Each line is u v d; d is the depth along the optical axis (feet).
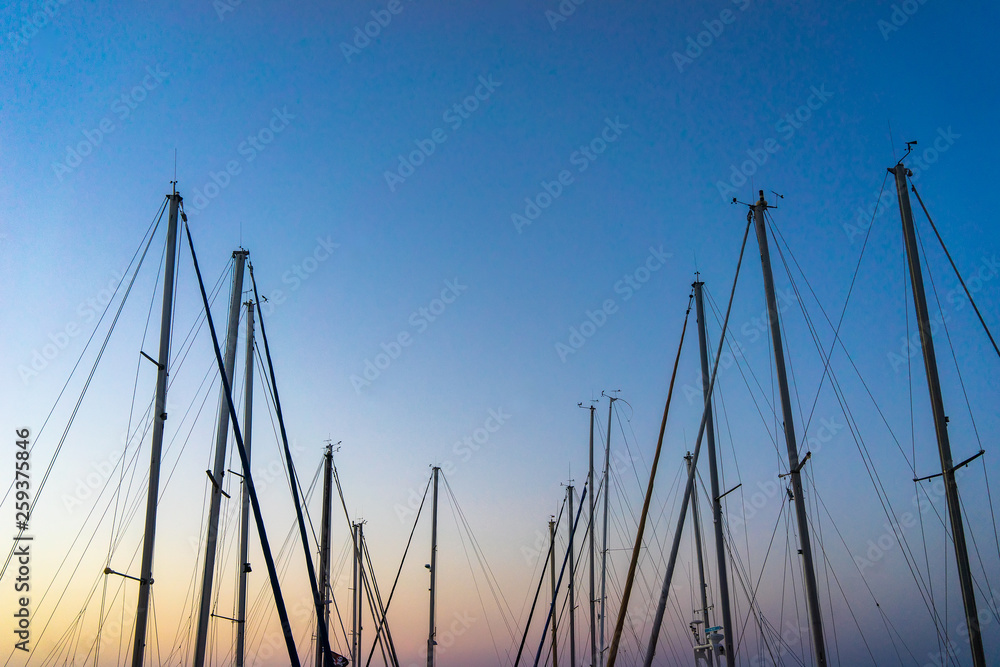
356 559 134.41
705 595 101.96
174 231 63.87
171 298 62.28
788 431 68.44
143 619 56.39
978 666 55.31
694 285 88.79
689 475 69.10
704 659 88.94
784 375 69.72
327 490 114.52
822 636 63.57
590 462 135.33
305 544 63.46
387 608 134.31
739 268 73.31
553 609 130.62
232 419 58.54
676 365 78.74
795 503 66.74
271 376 68.33
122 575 56.24
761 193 74.28
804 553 65.62
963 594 56.75
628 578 65.77
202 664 67.36
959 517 58.23
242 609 81.25
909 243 62.75
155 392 59.98
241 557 82.74
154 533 58.13
